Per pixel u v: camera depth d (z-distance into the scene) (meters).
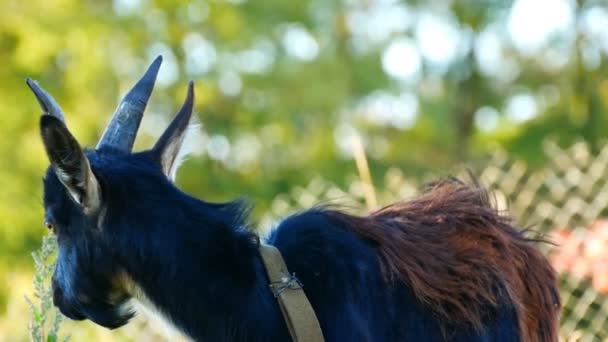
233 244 8.52
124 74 28.00
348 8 34.03
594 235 15.46
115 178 8.48
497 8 36.62
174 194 8.59
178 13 28.73
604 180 15.81
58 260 8.80
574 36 35.69
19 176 25.25
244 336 8.41
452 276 8.75
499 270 8.94
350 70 33.44
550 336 9.41
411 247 8.83
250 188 28.84
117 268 8.49
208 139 29.69
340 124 31.70
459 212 9.30
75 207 8.54
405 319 8.56
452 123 36.41
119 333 15.14
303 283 8.57
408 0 37.06
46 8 27.33
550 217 15.85
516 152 31.80
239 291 8.45
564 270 15.41
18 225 24.25
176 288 8.41
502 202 14.11
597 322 15.49
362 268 8.59
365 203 16.80
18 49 27.05
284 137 30.92
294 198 17.89
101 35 27.41
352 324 8.42
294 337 8.38
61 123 8.01
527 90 36.75
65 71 27.89
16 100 26.64
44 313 9.09
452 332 8.64
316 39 33.00
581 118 33.69
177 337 8.59
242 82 30.14
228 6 29.22
